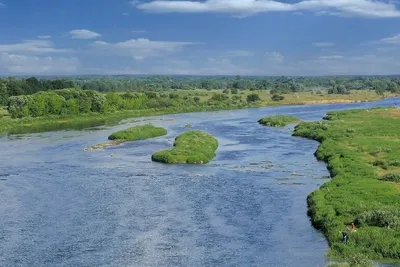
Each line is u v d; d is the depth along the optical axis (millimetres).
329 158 86125
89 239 47875
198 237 48375
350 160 80688
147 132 122000
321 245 45656
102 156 93562
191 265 41375
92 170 80375
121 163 86438
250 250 44719
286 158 91250
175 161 86375
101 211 57188
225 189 67438
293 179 73250
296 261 41844
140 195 64312
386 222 46469
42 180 73125
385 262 40062
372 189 59875
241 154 95938
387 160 79125
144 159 90375
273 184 70188
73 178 74438
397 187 62219
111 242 47031
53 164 85438
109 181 72375
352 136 111500
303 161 88000
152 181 72312
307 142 112438
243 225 52000
